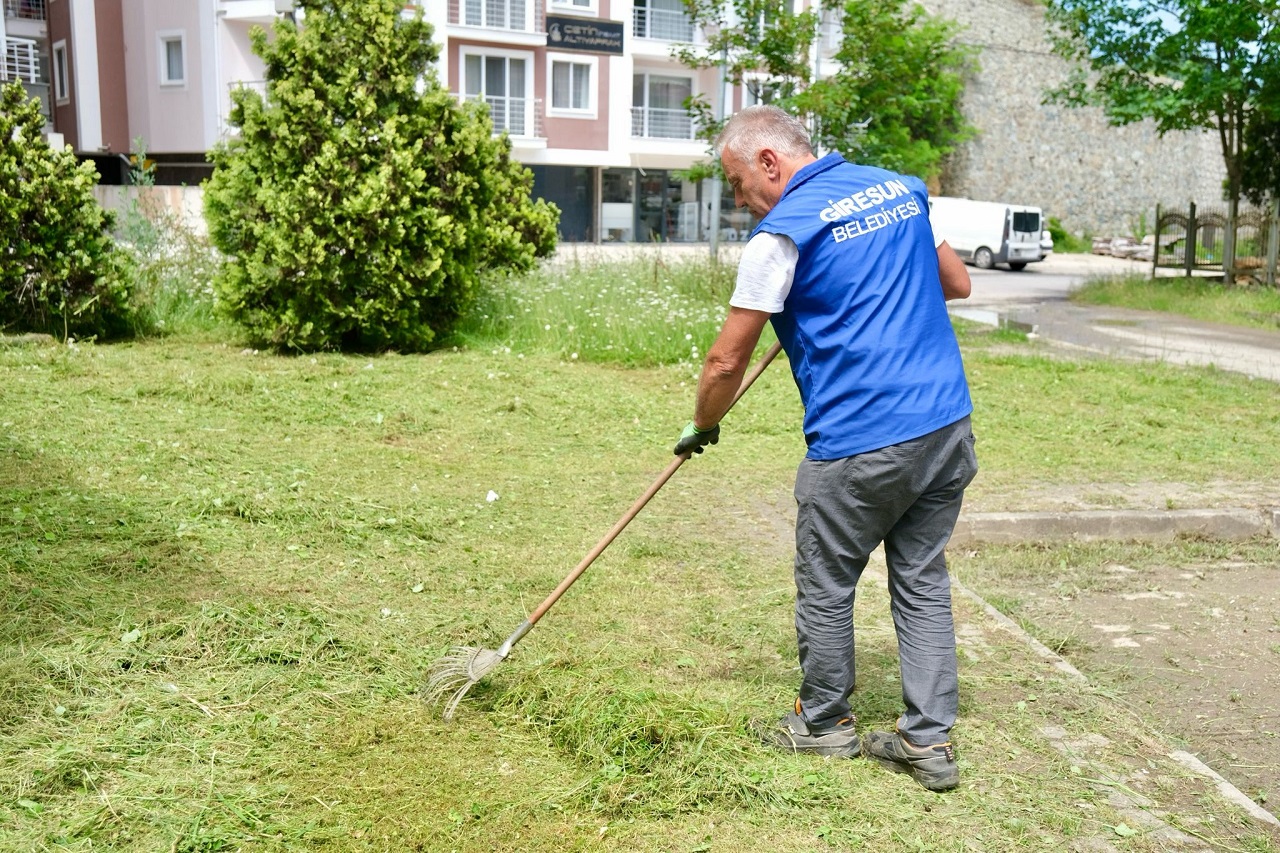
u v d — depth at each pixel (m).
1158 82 20.33
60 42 33.75
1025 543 5.89
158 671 3.57
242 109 10.22
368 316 10.19
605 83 36.66
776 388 9.40
